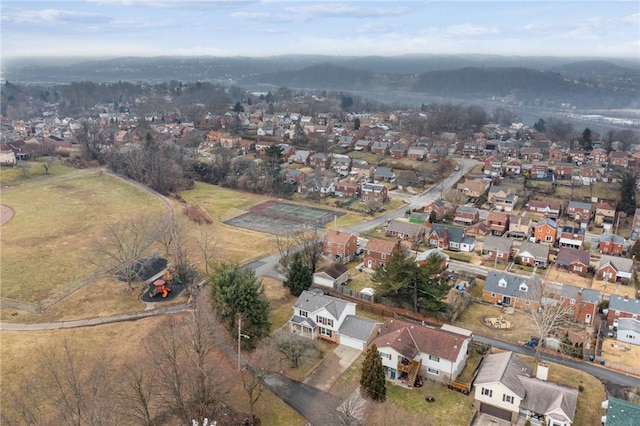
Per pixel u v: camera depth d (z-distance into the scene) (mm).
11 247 98500
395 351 57000
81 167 166875
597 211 124875
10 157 161000
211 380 51188
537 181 159750
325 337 66500
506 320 73750
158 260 92812
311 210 132125
